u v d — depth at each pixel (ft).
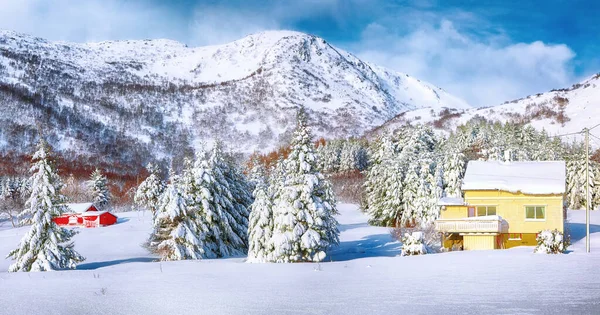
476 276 74.95
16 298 68.39
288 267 109.50
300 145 141.59
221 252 165.37
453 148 232.32
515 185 163.73
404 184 242.58
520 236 163.63
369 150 486.38
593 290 57.11
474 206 168.25
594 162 323.78
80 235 246.27
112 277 96.07
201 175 165.78
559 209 161.07
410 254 130.21
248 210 184.14
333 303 56.18
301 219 134.00
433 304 52.75
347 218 304.30
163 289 74.13
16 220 387.75
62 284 85.51
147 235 238.68
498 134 417.28
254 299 61.41
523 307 48.80
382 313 49.19
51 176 137.08
